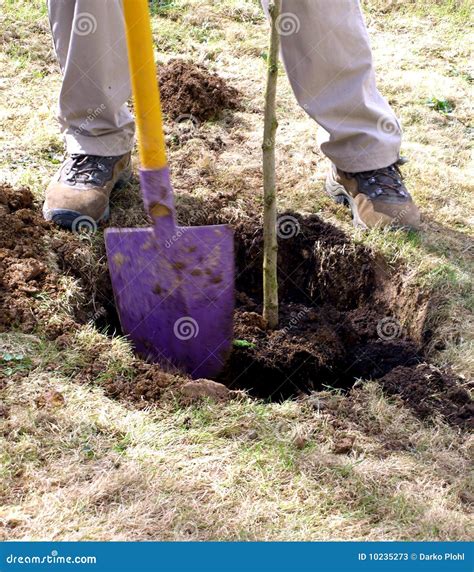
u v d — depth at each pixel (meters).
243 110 2.97
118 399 2.08
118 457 1.96
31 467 1.94
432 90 3.15
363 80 2.43
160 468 1.96
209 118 2.89
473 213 2.65
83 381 2.10
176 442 2.00
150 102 2.06
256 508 1.92
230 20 3.47
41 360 2.12
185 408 2.07
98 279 2.37
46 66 3.05
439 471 2.01
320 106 2.44
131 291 2.19
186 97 2.88
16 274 2.27
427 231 2.56
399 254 2.45
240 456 1.99
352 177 2.53
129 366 2.13
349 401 2.14
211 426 2.04
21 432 1.99
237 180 2.65
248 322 2.36
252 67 3.19
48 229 2.40
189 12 3.45
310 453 2.01
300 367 2.31
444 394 2.16
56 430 2.00
